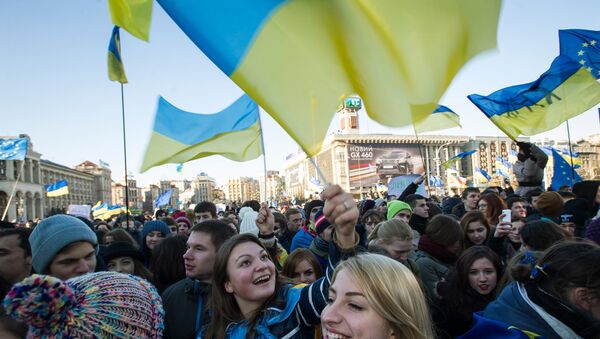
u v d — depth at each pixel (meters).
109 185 120.19
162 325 1.77
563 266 1.75
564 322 1.70
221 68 1.96
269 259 2.13
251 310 2.05
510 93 6.17
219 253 2.14
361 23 1.91
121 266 3.52
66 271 2.31
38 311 1.33
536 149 6.49
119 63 5.91
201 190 131.00
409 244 3.35
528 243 3.35
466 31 1.75
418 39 1.84
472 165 83.69
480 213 4.20
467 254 3.02
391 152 77.44
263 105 1.96
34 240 2.35
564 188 7.61
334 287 1.52
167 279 3.41
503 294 1.99
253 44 2.00
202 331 2.23
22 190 61.03
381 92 1.91
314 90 2.00
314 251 3.52
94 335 1.46
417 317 1.42
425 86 1.85
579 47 6.20
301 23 2.00
